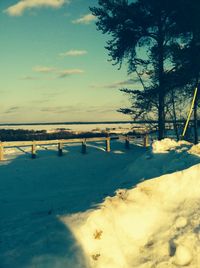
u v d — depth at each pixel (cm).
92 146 2739
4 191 1373
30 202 1073
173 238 615
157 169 984
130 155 2395
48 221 646
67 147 2702
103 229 593
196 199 705
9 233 629
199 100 2398
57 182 1538
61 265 508
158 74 2473
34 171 1822
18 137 3475
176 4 2227
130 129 3575
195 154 930
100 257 550
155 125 2606
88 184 1402
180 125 2600
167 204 709
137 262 582
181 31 2319
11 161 2123
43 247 546
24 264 506
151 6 2342
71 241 557
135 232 642
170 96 2530
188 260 568
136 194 715
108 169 1839
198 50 2291
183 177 748
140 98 2483
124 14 2412
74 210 671
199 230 615
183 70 2330
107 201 672
